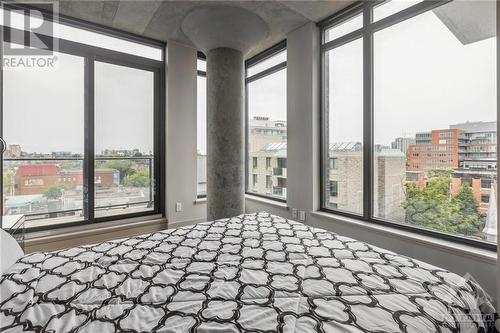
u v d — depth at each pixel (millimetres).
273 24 2975
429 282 1124
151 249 1524
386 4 2391
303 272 1237
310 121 2939
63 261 1351
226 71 3037
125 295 1051
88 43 3006
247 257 1417
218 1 2543
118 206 3273
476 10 1854
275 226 1977
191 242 1641
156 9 2699
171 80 3447
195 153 3674
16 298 1019
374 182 2547
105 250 1507
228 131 3057
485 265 1725
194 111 3652
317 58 2953
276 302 1002
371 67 2531
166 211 3502
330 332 827
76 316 917
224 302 1008
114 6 2641
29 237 2658
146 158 3479
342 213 2789
